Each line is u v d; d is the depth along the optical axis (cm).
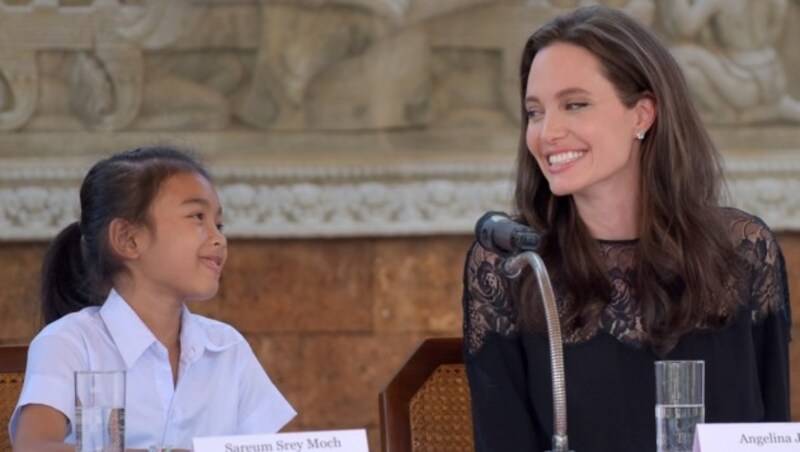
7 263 1407
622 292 842
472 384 858
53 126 1405
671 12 1433
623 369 830
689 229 838
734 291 847
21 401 834
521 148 865
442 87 1420
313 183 1405
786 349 872
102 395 679
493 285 854
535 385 836
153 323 880
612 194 850
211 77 1416
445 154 1414
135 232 868
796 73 1460
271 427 920
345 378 1433
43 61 1407
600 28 830
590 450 823
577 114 820
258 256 1423
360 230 1402
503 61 1421
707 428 674
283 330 1427
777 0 1437
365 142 1409
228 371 911
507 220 731
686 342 838
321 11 1400
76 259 915
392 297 1430
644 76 830
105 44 1402
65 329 860
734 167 1425
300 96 1398
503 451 840
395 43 1403
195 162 897
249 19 1405
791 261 1443
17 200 1394
